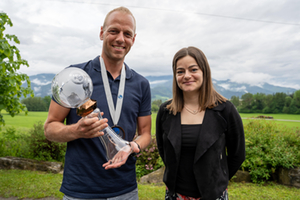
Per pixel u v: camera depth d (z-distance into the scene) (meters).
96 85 1.49
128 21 1.43
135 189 1.60
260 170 4.98
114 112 1.49
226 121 1.68
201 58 1.67
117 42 1.42
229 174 1.88
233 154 1.79
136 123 1.64
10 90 4.58
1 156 6.44
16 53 4.62
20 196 4.04
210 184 1.57
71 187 1.39
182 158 1.70
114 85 1.52
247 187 4.66
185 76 1.63
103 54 1.56
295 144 5.75
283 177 4.88
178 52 1.74
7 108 4.96
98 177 1.40
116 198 1.46
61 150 6.69
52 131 1.30
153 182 5.08
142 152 5.84
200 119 1.73
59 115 1.39
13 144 6.79
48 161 6.22
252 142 5.60
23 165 5.83
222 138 1.68
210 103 1.69
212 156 1.61
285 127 6.75
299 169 4.72
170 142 1.70
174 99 1.81
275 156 5.02
